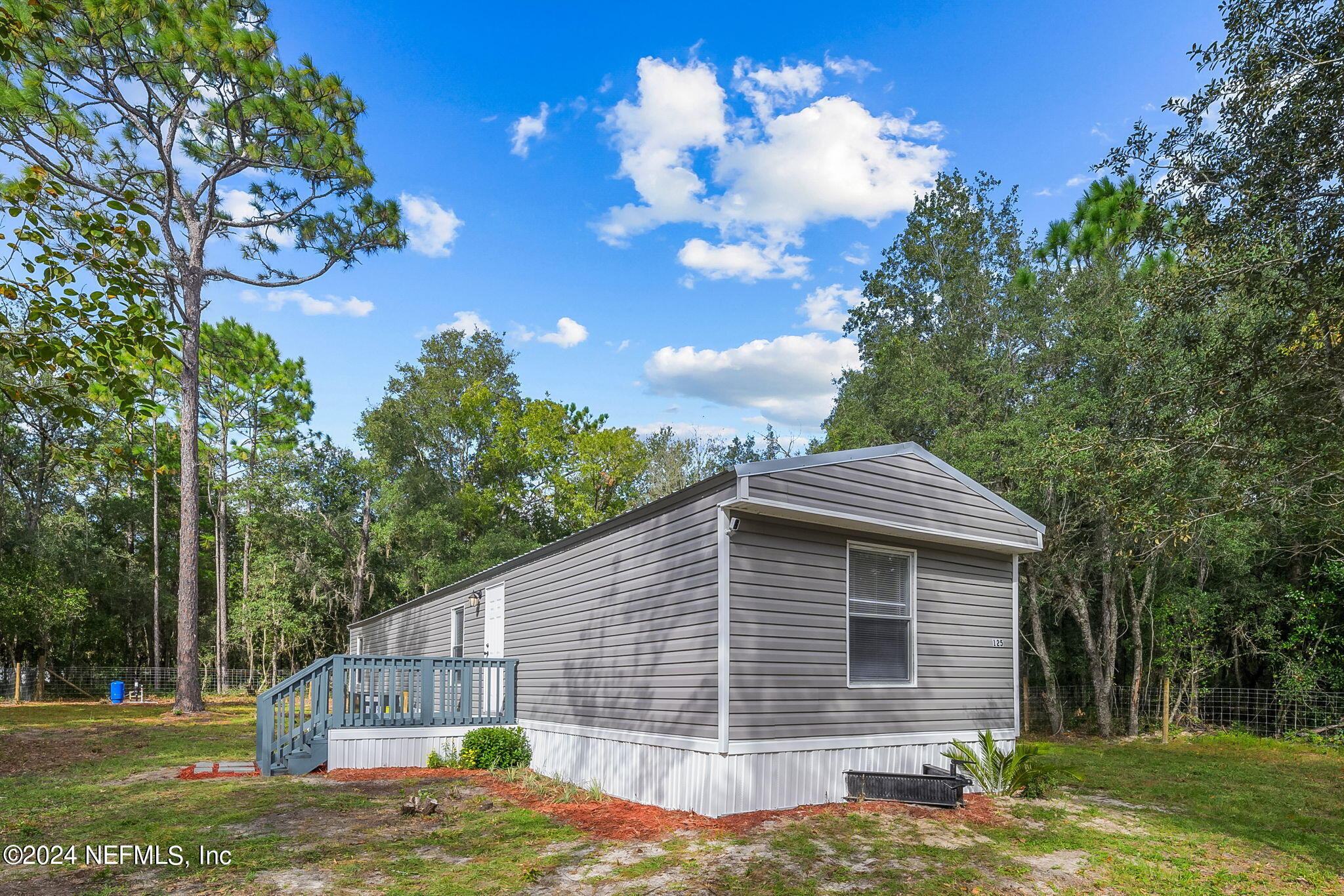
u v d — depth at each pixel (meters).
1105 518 13.91
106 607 31.00
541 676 11.05
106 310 5.90
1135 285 9.98
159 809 7.82
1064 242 17.92
